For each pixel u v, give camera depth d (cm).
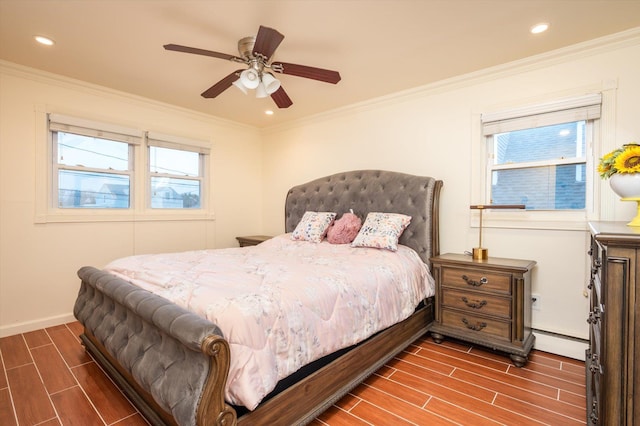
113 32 218
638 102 217
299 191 405
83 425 158
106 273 211
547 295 251
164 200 386
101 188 334
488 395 185
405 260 256
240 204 458
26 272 284
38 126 288
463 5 188
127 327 172
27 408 171
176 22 205
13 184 277
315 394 155
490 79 276
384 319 205
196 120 406
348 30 215
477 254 257
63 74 289
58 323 300
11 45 236
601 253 121
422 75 288
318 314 160
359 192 344
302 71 214
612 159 168
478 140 284
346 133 379
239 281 167
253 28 212
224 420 115
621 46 221
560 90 244
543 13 196
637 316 104
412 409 172
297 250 291
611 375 109
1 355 235
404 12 195
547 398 182
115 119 334
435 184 298
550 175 258
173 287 163
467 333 244
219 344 114
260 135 483
